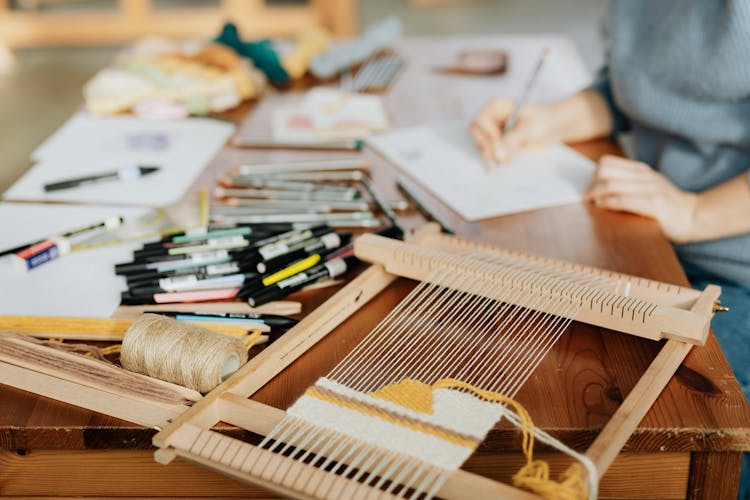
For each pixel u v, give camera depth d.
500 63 1.61
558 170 1.21
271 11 3.50
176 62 1.50
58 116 3.01
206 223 1.03
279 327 0.83
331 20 3.47
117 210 1.10
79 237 1.02
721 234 1.08
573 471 0.58
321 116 1.40
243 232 0.99
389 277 0.89
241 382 0.71
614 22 1.29
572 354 0.78
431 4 4.27
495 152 1.23
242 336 0.80
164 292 0.89
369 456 0.63
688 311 0.76
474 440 0.63
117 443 0.72
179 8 3.82
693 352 0.78
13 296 0.89
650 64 1.24
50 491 0.76
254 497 0.76
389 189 1.16
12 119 2.99
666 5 1.22
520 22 3.99
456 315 0.84
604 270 0.89
